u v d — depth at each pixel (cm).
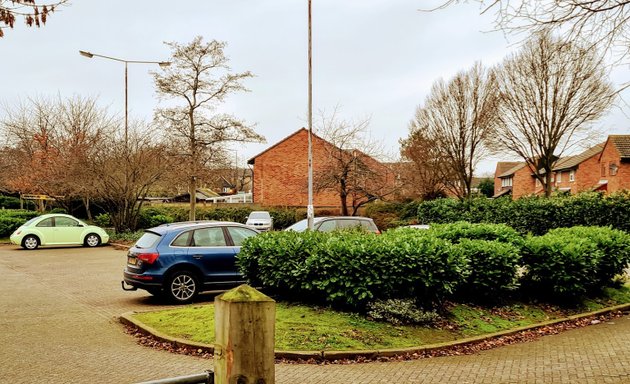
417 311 845
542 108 2772
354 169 3328
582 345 820
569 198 2336
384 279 853
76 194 2970
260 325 306
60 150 3192
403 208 4019
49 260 1933
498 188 7788
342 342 749
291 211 4019
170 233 1102
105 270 1645
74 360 691
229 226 1160
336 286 875
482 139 3562
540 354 762
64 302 1108
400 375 647
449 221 3062
